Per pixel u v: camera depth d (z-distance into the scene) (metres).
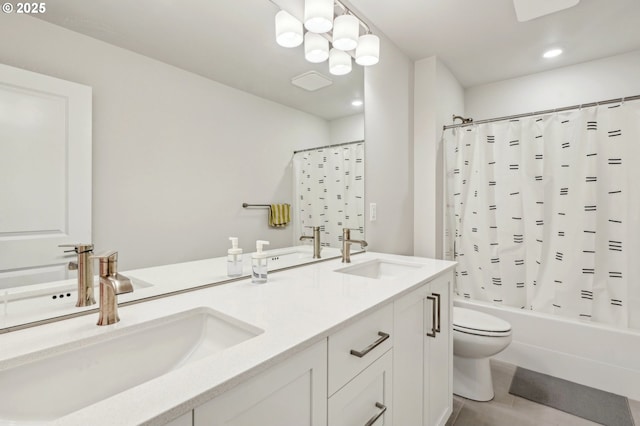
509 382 2.05
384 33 2.15
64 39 0.86
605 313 2.03
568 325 2.06
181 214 1.16
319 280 1.25
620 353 1.90
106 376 0.72
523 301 2.32
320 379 0.76
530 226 2.28
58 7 0.85
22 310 0.78
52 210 0.84
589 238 2.05
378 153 2.13
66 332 0.72
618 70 2.48
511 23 2.04
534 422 1.67
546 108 2.78
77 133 0.89
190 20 1.16
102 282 0.76
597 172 2.04
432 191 2.49
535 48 2.37
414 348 1.26
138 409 0.47
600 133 2.03
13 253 0.77
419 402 1.31
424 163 2.53
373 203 2.09
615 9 1.89
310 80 1.64
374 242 2.11
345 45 1.62
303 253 1.65
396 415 1.12
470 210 2.49
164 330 0.84
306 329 0.76
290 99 1.55
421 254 2.55
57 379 0.65
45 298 0.82
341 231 1.86
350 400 0.87
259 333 0.76
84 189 0.91
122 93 0.99
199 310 0.92
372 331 0.96
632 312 1.96
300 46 1.57
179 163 1.15
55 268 0.84
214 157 1.26
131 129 1.02
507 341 1.79
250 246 1.41
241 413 0.58
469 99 3.17
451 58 2.52
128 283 0.73
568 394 1.91
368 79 2.01
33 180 0.80
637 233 1.94
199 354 0.86
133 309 0.88
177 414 0.48
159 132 1.09
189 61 1.17
